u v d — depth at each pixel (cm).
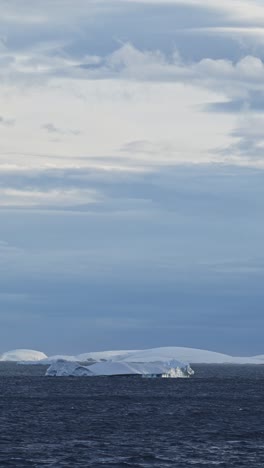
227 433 11962
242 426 13050
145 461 9188
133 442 10812
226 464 9031
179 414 15125
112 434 11719
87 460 9212
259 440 11169
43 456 9488
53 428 12444
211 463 9081
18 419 13925
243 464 9038
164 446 10438
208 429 12494
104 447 10294
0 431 11994
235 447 10394
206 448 10275
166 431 12156
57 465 8875
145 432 12006
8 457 9388
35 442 10762
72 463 8994
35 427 12581
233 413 15562
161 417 14438
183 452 9894
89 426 12769
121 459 9312
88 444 10575
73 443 10675
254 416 14988
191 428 12606
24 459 9244
